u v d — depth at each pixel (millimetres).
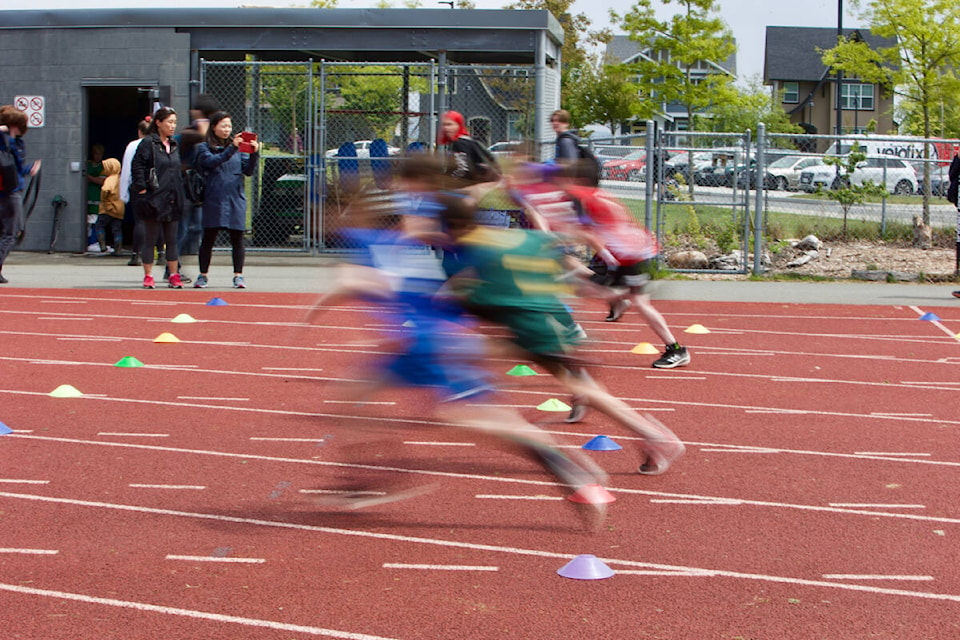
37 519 5406
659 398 8352
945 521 5547
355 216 5617
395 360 5398
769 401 8312
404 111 19438
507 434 5043
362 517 5488
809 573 4797
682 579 4711
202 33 18375
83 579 4637
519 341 5340
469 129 18766
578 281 6496
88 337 10719
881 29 26016
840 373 9461
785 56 74062
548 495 5887
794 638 4105
